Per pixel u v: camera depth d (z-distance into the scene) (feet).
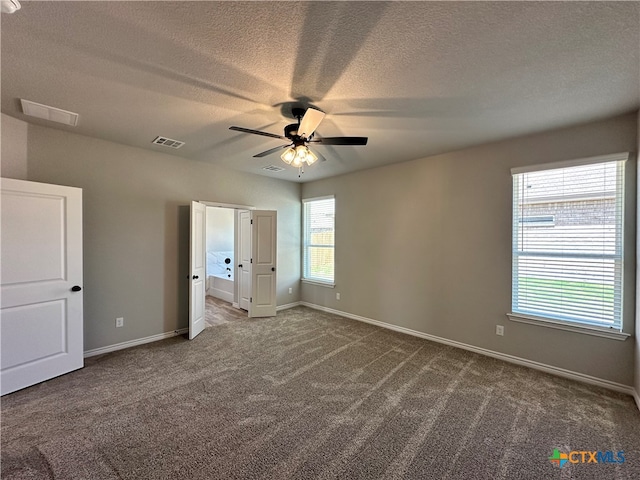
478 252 11.11
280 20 4.69
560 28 4.82
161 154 12.35
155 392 8.09
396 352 11.10
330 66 5.99
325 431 6.51
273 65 5.98
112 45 5.38
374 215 14.70
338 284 16.51
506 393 8.14
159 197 12.31
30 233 8.37
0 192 7.85
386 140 10.45
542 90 6.89
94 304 10.57
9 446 5.91
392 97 7.27
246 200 15.79
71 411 7.16
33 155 9.18
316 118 6.81
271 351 11.12
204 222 13.80
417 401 7.73
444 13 4.50
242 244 17.92
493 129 9.34
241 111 8.14
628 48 5.31
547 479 5.27
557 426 6.71
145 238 11.91
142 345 11.64
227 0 4.27
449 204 11.93
